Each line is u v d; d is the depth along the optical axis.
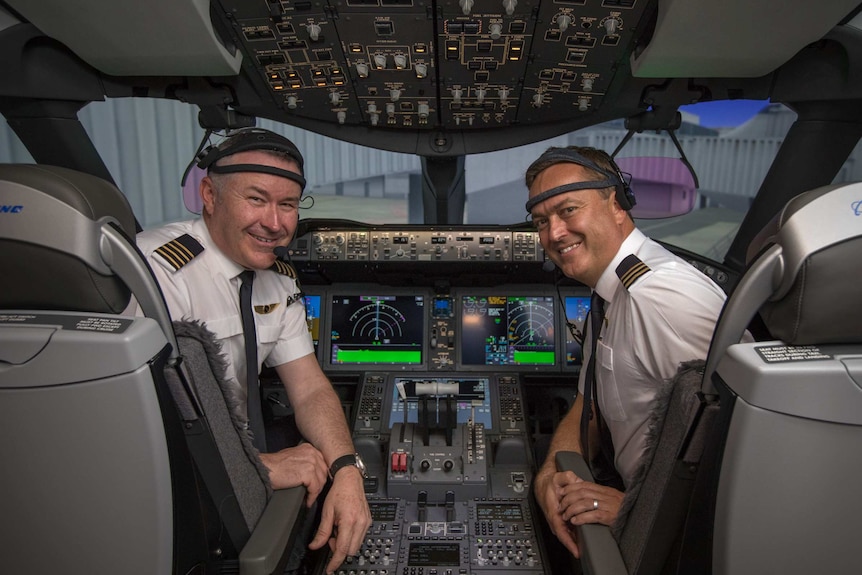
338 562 1.47
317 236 2.36
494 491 1.92
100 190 0.86
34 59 2.14
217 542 1.13
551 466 1.67
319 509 1.91
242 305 1.62
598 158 1.59
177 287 1.59
